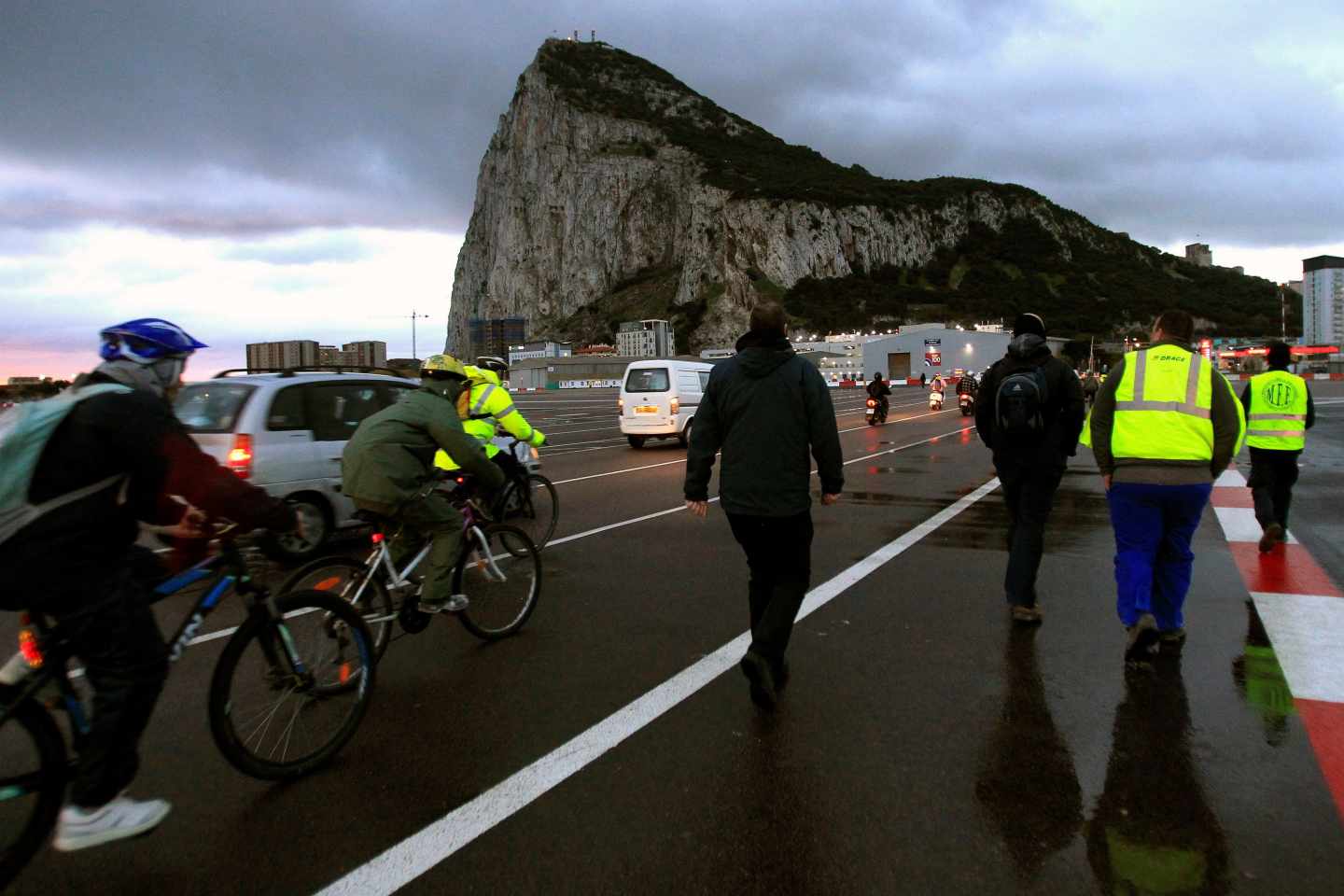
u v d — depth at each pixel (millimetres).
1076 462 13789
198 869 2568
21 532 2355
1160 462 4156
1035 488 4844
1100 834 2664
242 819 2867
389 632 4285
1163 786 2971
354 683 3428
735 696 3879
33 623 2512
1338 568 6102
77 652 2512
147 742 3537
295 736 3223
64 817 2529
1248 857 2527
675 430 17656
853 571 6312
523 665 4371
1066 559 6598
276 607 3180
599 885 2434
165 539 2836
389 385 8156
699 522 8695
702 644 4656
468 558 4648
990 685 3957
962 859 2539
